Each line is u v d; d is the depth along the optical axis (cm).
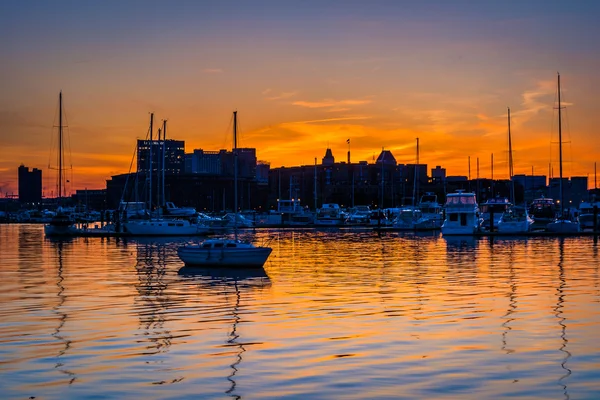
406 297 4322
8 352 2841
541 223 14588
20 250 8931
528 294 4425
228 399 2231
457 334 3152
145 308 3938
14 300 4262
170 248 9156
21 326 3391
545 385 2358
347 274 5709
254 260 6272
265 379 2444
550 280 5184
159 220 12062
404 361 2670
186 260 6412
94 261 7119
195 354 2802
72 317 3641
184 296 4425
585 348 2870
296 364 2639
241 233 13738
